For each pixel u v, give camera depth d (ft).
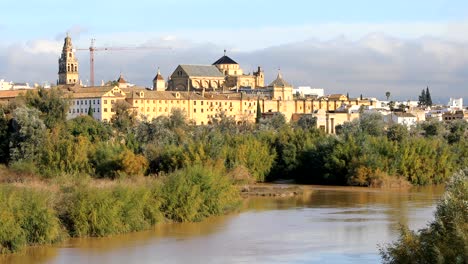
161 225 467.11
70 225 422.00
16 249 382.01
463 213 284.41
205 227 463.83
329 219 499.51
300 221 490.49
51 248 393.70
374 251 385.29
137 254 380.58
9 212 384.06
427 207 562.25
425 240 285.23
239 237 429.38
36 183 485.97
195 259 369.71
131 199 449.89
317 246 400.88
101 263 361.30
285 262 361.71
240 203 561.02
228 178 580.71
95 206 426.92
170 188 484.74
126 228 439.63
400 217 505.66
